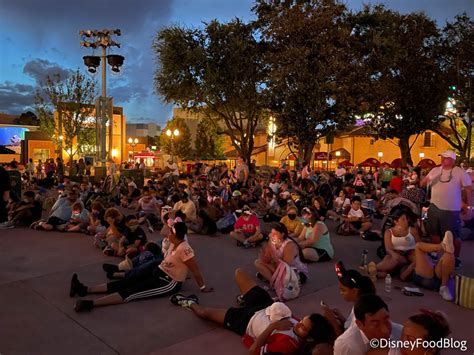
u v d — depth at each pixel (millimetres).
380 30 22781
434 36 26500
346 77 19875
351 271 4070
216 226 10359
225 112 26250
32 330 4711
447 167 6984
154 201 11961
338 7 20391
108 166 18359
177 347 4355
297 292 5801
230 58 22500
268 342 3857
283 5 21609
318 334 3748
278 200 13141
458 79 25875
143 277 5852
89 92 32469
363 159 40312
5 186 7047
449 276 5883
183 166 42312
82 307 5203
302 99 20141
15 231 10133
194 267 5852
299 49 20016
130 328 4789
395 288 6207
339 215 12172
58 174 24484
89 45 16906
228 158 49844
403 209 7461
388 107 26734
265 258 6402
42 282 6359
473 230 9445
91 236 9641
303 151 22391
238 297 5602
